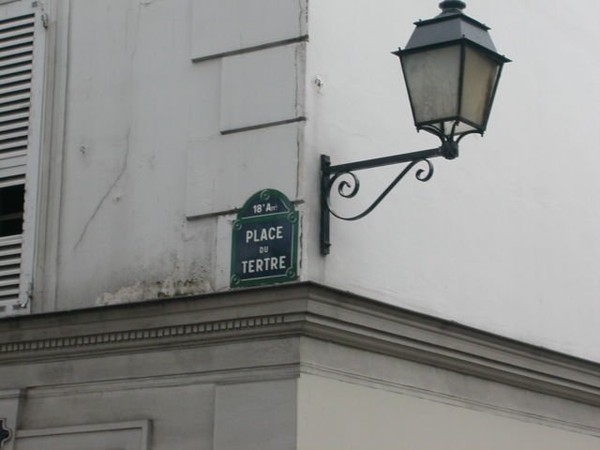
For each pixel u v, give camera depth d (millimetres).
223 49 11195
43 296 11570
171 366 10727
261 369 10266
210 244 10844
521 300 13188
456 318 12172
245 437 10211
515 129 13633
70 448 10992
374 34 11711
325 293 10164
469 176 12750
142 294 11102
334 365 10453
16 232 12023
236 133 10961
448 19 10164
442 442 11500
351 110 11234
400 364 11180
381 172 11484
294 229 10422
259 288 10227
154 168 11344
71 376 11203
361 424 10617
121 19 11883
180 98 11375
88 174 11672
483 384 12180
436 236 12109
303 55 10773
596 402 13781
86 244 11516
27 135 12023
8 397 11391
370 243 11203
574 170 14539
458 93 9969
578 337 14016
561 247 14016
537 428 12828
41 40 12172
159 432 10641
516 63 13828
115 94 11734
